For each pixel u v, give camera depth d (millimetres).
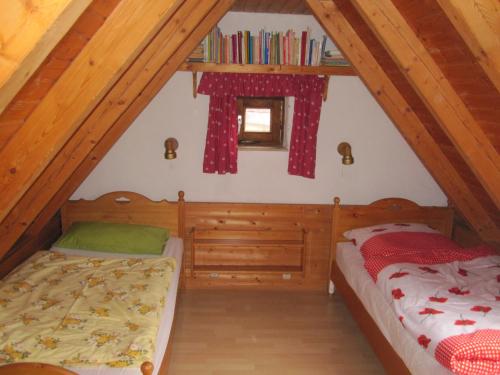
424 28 2111
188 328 3395
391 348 2623
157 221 3928
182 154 3938
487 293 2682
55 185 2484
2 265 2896
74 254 3389
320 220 4051
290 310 3738
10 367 1641
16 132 1589
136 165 3932
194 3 2455
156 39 2420
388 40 2225
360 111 3939
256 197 4070
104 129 2471
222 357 3041
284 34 3502
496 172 2389
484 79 1996
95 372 1902
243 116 4039
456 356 2000
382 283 2908
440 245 3361
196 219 3992
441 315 2369
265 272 4070
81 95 1604
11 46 1048
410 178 4090
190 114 3863
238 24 3713
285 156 4000
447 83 2270
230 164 3855
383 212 4008
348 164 3836
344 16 2867
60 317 2338
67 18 1083
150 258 3307
